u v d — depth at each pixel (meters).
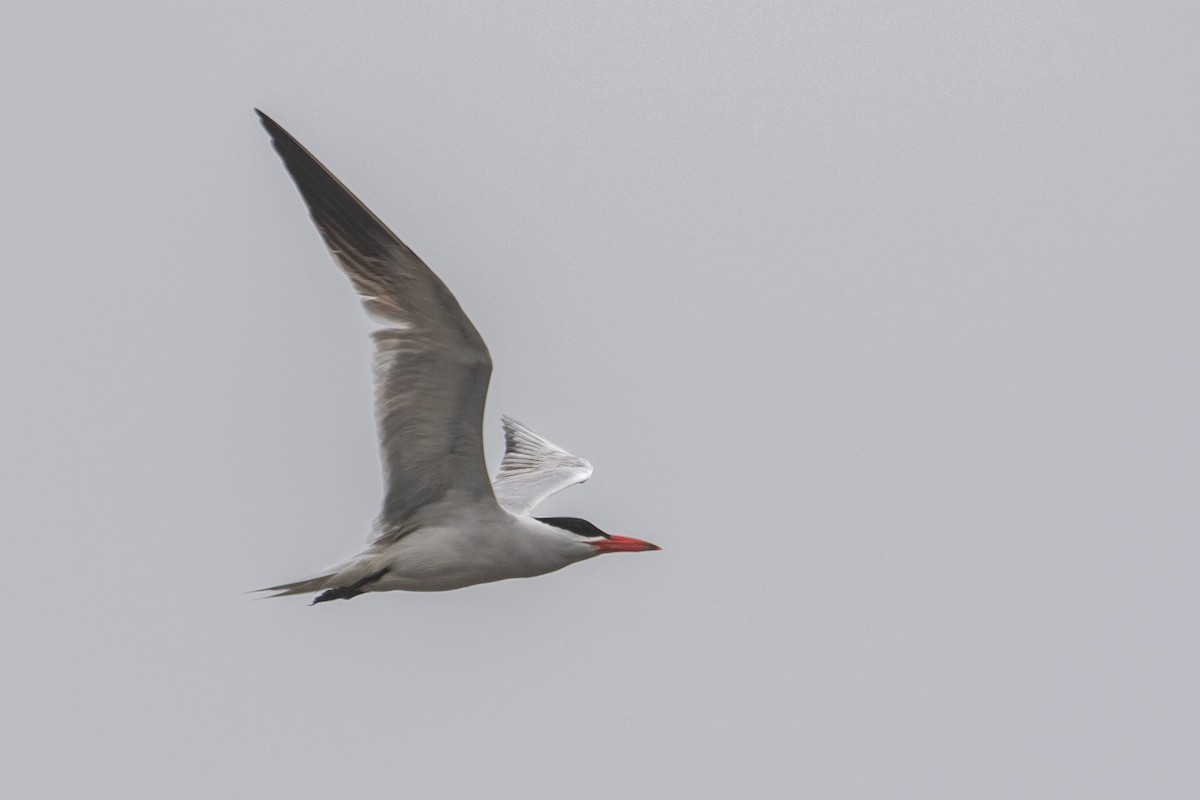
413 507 14.38
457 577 14.64
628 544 15.08
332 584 14.40
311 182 12.70
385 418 13.53
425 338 13.16
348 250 12.87
